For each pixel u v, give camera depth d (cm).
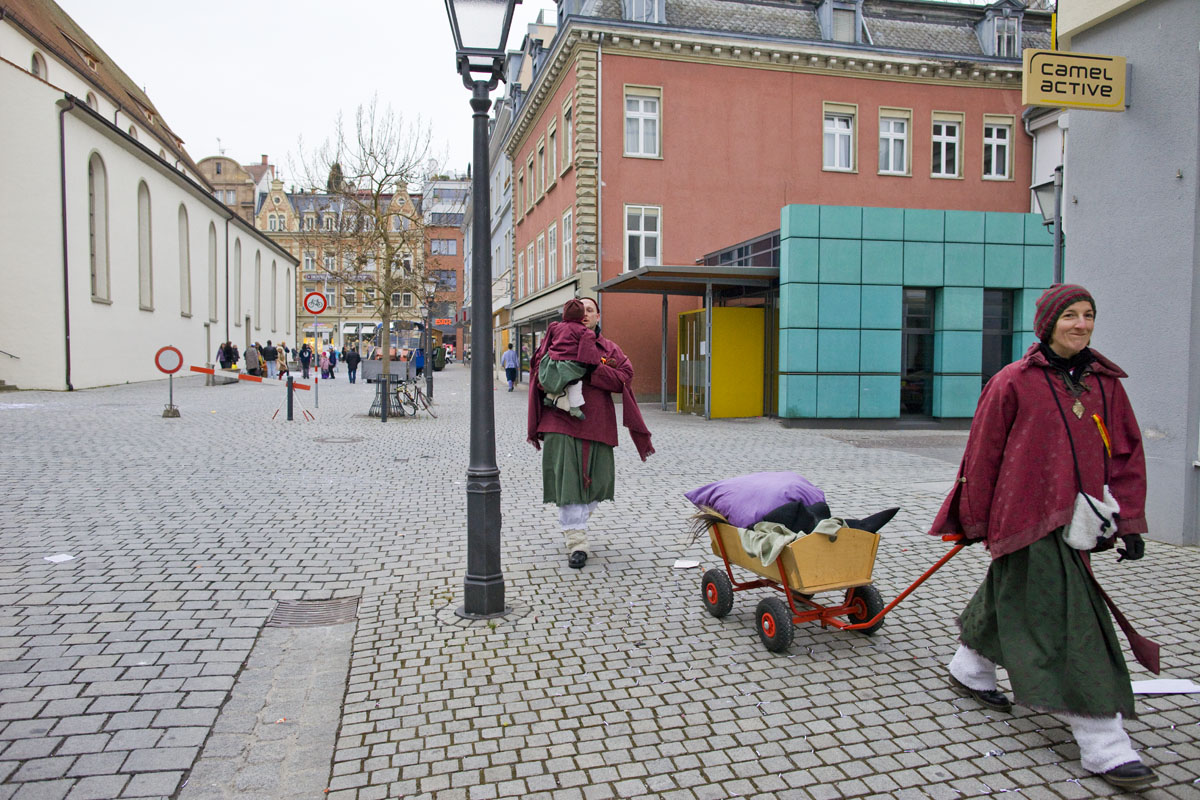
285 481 891
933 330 1673
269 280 5628
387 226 2298
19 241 2375
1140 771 273
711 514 452
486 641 418
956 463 1062
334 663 394
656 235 2286
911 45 2558
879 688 360
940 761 296
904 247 1620
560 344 538
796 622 411
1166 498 584
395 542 623
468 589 459
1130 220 600
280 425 1505
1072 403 295
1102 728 282
